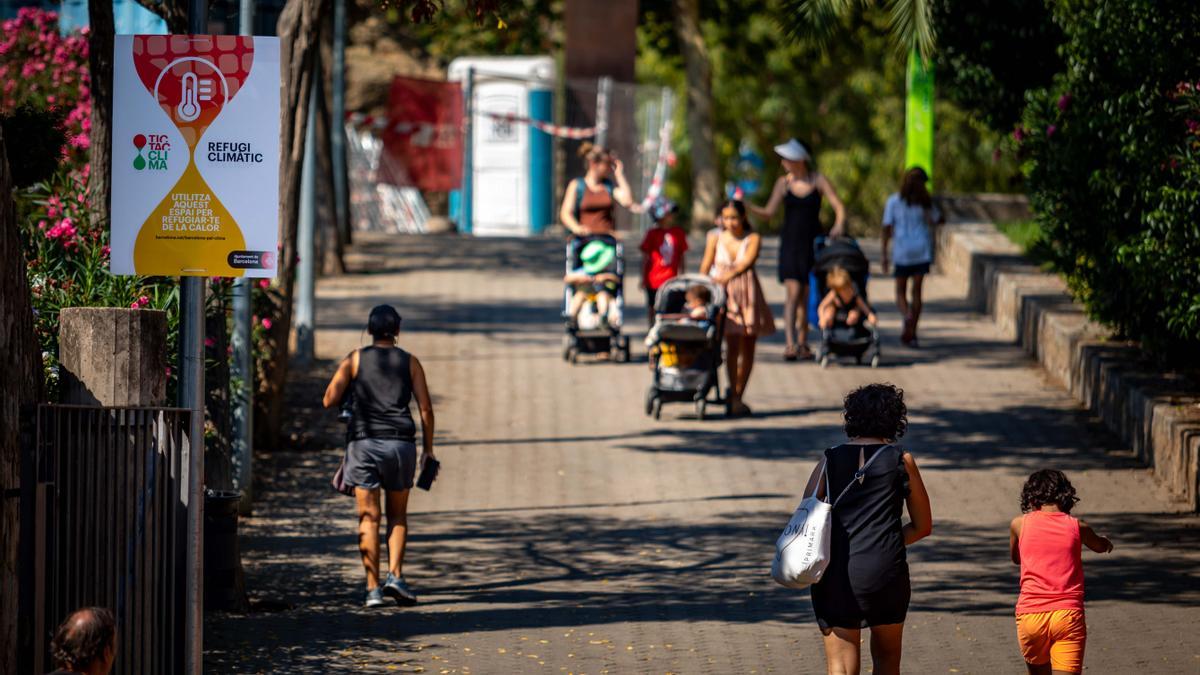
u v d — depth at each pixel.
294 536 40.47
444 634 32.25
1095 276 53.38
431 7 41.06
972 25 66.00
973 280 76.75
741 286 54.00
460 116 114.81
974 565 38.03
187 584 24.67
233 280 41.81
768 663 30.48
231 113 24.03
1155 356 52.62
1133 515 42.53
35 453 23.05
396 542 34.88
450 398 56.84
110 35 38.09
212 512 33.66
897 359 63.44
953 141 151.75
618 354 63.53
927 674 29.72
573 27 121.75
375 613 33.84
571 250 62.53
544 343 66.44
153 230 24.06
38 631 22.94
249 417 42.38
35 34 57.75
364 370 35.06
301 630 32.31
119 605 24.47
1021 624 26.22
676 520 42.25
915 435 51.56
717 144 167.00
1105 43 49.72
